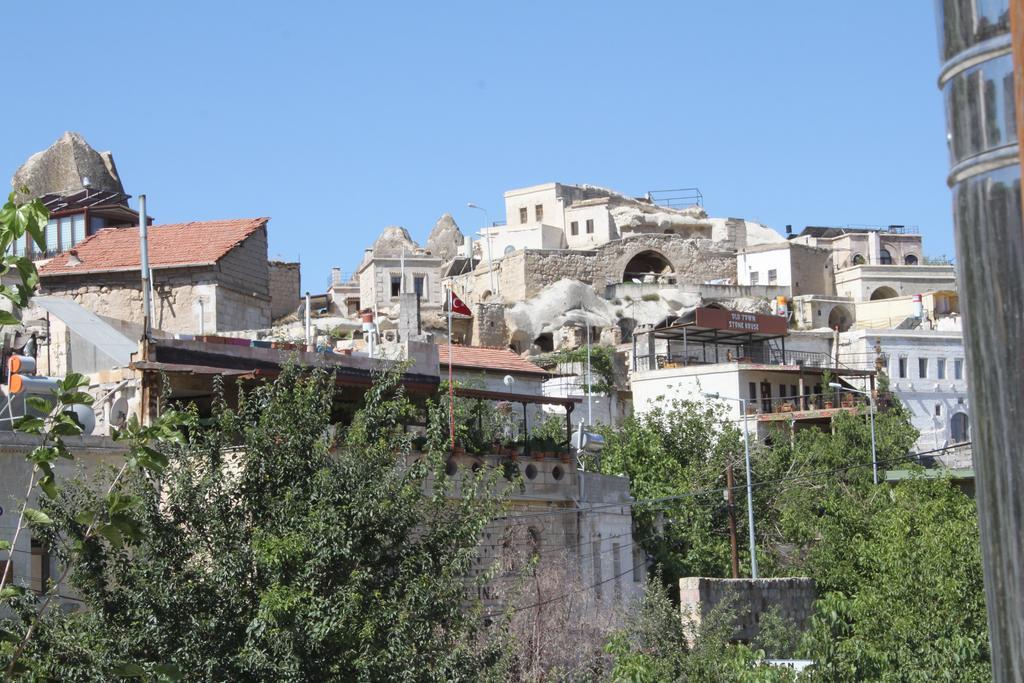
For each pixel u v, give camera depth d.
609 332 92.56
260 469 20.69
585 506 34.16
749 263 108.00
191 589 19.02
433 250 132.88
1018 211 4.05
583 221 111.56
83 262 52.00
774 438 55.22
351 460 20.97
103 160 99.94
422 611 20.09
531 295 98.75
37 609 19.23
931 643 29.78
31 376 24.61
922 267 108.12
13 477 21.50
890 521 33.69
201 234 53.25
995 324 4.09
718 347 80.81
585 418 67.88
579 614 31.11
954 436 83.56
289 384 22.83
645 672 26.59
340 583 19.86
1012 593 4.04
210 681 18.38
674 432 51.53
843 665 28.80
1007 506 4.05
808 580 33.44
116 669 15.25
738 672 26.30
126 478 19.78
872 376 71.44
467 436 31.19
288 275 81.19
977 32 4.18
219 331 50.31
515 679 27.55
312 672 18.88
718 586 30.94
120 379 26.47
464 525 21.64
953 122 4.26
